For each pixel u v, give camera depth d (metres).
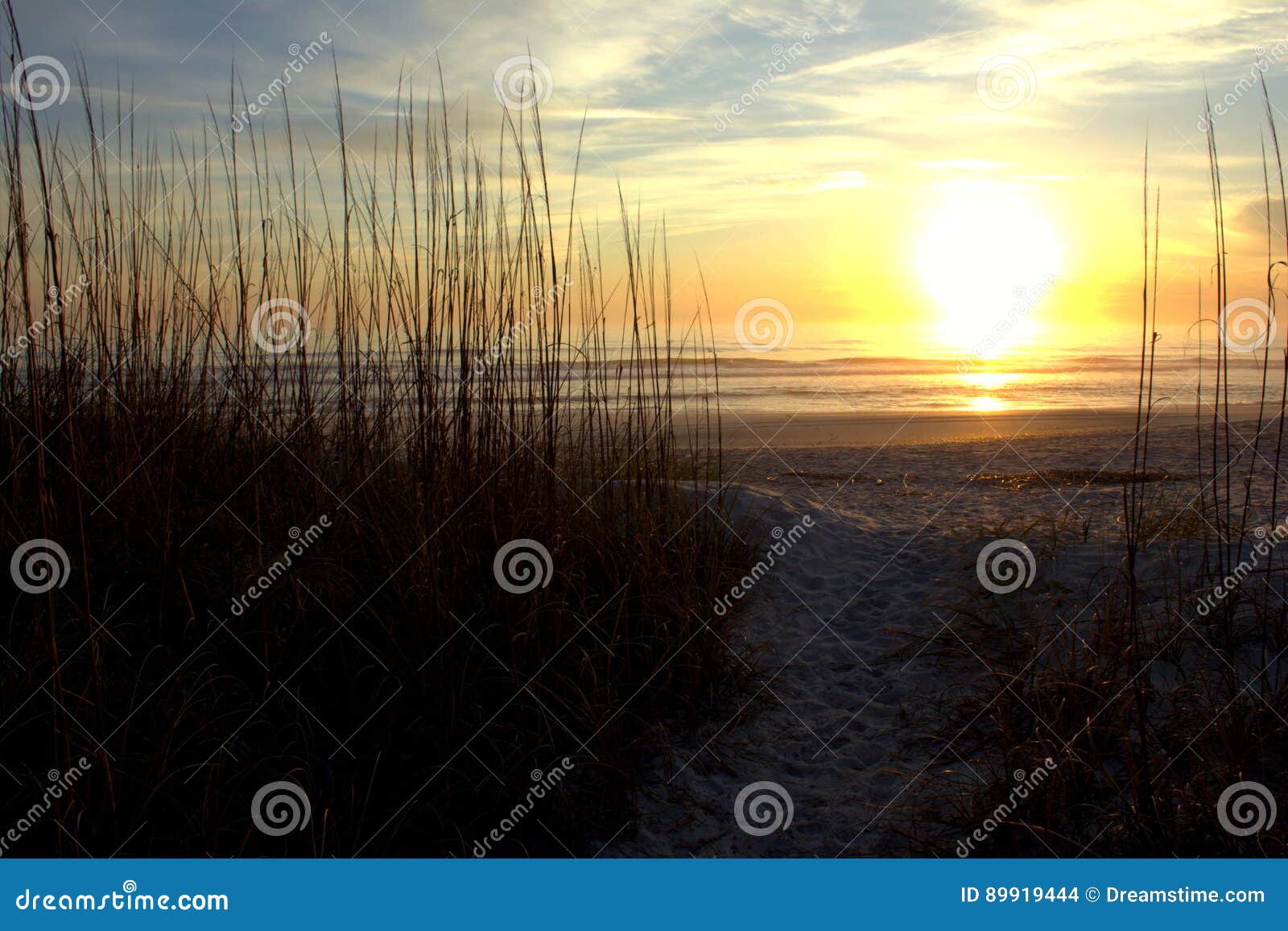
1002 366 32.50
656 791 3.48
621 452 5.11
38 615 3.04
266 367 4.14
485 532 3.83
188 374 4.24
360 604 3.57
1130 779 2.99
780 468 10.51
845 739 3.83
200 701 3.12
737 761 3.70
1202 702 3.42
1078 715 3.47
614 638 3.88
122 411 3.87
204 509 3.99
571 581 3.93
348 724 3.29
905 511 7.35
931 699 4.02
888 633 4.75
